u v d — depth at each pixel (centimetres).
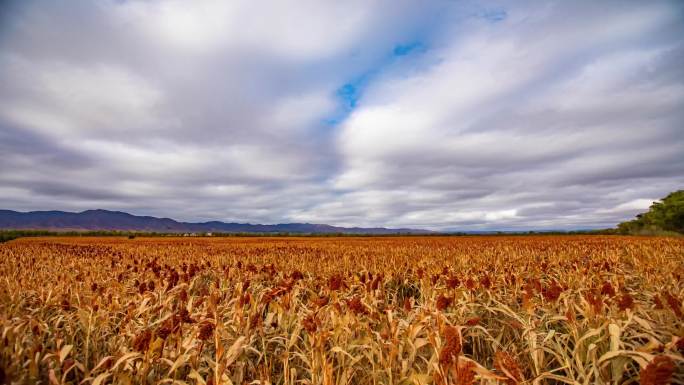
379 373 378
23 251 2277
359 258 1650
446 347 269
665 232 6284
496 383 310
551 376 318
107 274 1043
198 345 381
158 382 340
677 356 296
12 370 313
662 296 511
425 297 726
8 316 505
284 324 503
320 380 357
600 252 1727
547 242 3341
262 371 392
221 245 3538
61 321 519
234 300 555
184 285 707
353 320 467
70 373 410
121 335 444
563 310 531
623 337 418
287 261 1555
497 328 542
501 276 851
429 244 3425
